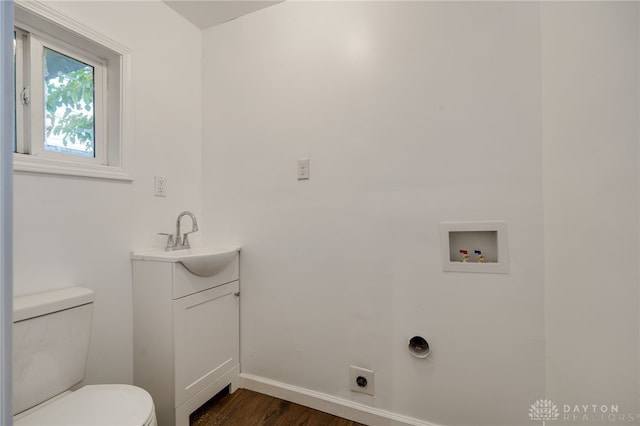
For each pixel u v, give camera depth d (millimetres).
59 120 1249
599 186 997
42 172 1111
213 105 1821
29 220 1083
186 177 1753
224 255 1505
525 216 1127
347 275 1438
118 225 1388
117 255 1379
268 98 1648
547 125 1093
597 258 1002
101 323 1304
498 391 1168
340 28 1470
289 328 1570
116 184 1385
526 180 1126
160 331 1326
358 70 1425
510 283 1150
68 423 820
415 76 1311
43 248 1119
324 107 1497
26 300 1015
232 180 1749
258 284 1656
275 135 1624
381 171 1372
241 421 1397
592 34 1008
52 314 1014
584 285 1026
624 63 956
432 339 1272
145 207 1517
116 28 1381
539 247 1106
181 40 1738
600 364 1002
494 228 1170
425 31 1295
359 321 1411
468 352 1216
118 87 1410
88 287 1262
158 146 1587
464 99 1225
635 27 939
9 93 443
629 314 954
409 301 1315
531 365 1120
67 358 1056
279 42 1624
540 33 1106
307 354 1524
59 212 1171
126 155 1418
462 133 1227
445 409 1252
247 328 1682
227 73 1778
